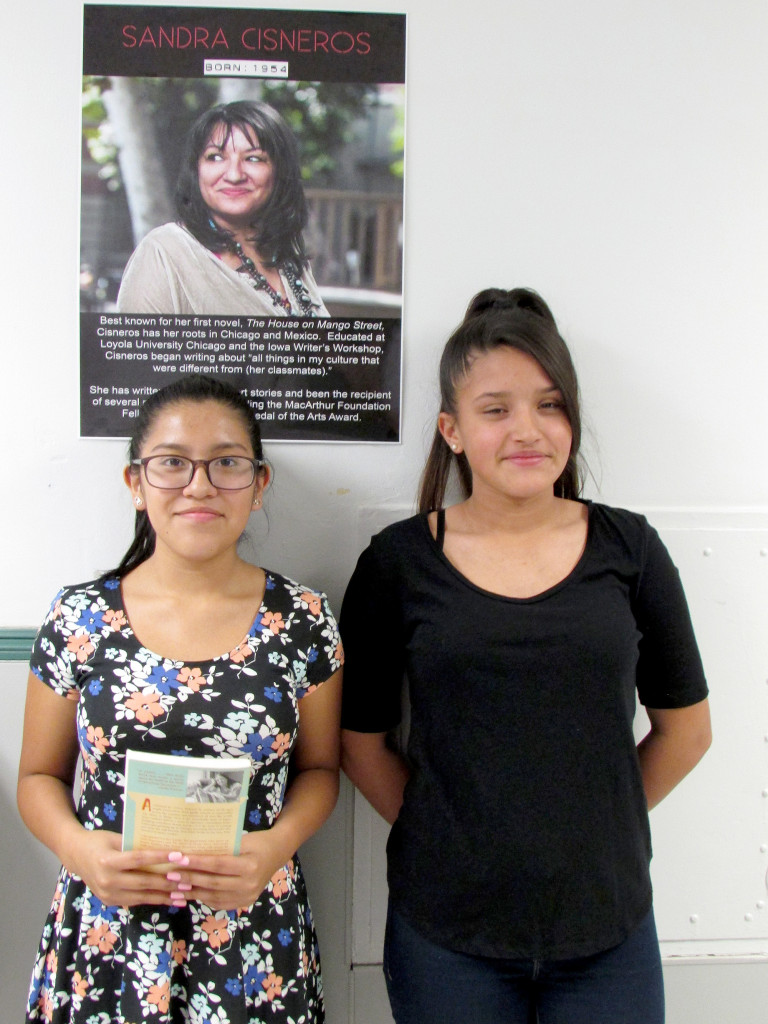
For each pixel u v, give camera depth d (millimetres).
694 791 1163
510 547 890
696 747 962
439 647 825
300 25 1061
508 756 801
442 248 1102
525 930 795
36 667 864
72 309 1085
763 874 1166
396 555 908
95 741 797
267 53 1062
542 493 876
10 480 1102
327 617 902
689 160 1109
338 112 1074
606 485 1141
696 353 1136
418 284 1104
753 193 1119
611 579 865
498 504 885
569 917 795
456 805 820
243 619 854
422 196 1093
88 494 1110
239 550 1122
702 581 1149
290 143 1073
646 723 1145
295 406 1108
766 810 1168
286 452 1117
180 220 1077
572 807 796
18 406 1091
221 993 793
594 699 809
